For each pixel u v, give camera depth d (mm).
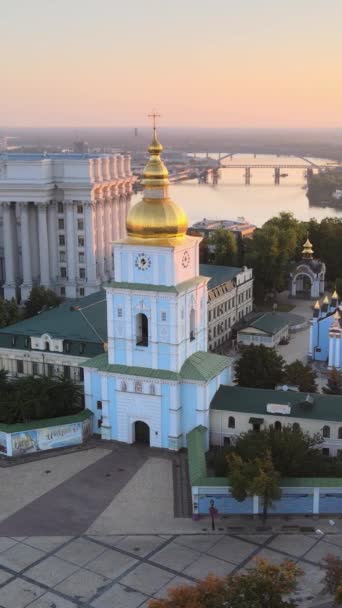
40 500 86562
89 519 82438
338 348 132000
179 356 96062
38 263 188875
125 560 74750
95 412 103000
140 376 96562
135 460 95750
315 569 72438
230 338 157500
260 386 111500
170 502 85688
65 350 112625
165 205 94500
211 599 57062
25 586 70875
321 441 90625
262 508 81938
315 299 192875
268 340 147250
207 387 96188
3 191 180250
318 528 79750
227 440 97812
